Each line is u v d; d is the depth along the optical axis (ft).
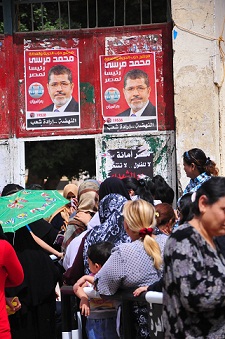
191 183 25.63
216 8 33.86
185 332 12.96
